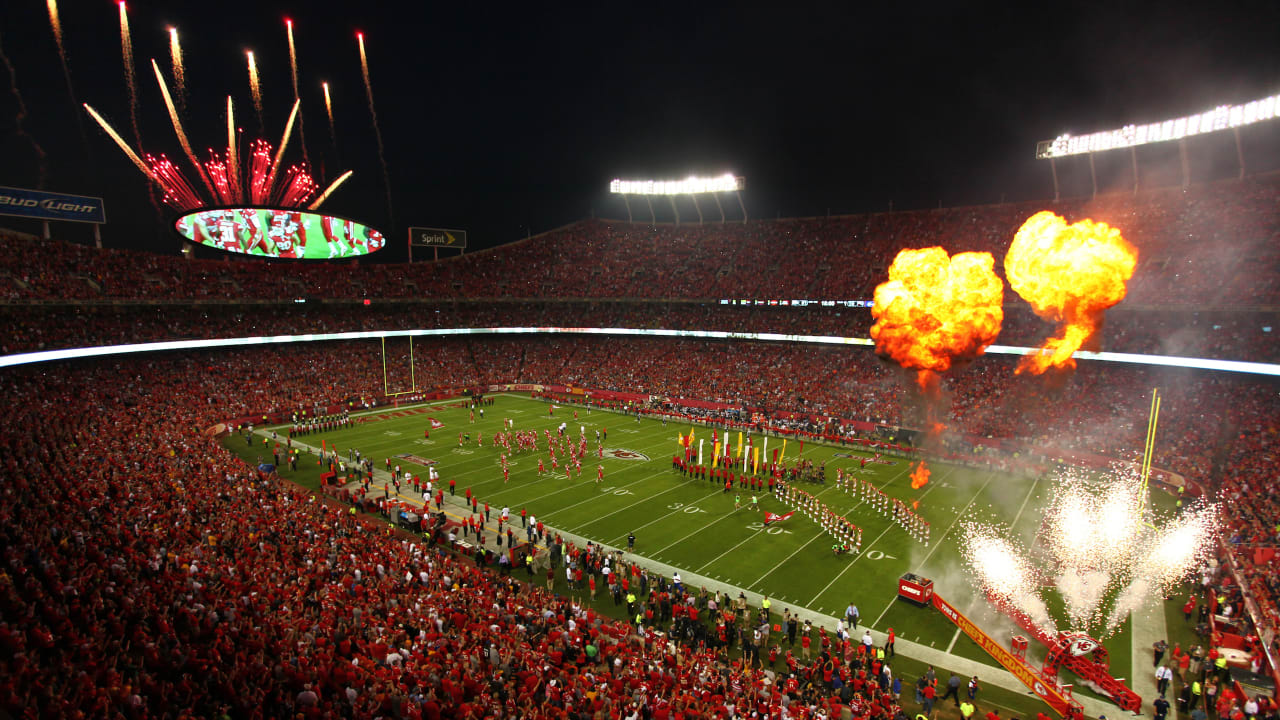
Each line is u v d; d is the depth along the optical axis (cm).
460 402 6881
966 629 2255
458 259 8656
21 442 3067
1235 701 1750
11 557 1644
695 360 7181
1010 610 2394
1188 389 4669
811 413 5678
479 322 8138
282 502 2952
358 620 1817
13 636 1228
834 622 2344
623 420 5994
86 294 5312
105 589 1600
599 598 2527
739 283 7425
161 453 3400
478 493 3772
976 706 1861
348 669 1457
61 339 4997
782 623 2339
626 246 8750
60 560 1733
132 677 1313
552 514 3431
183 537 2189
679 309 7825
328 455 4441
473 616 1986
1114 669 2044
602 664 1906
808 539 3112
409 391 6919
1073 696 1909
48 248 5375
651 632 2141
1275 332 4494
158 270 6059
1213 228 5269
